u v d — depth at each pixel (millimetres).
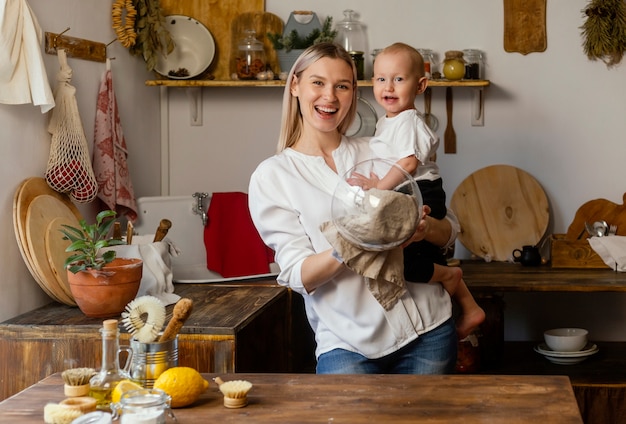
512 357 3723
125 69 3748
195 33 4012
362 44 4043
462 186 4066
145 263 2893
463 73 3832
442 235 2230
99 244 2578
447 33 4047
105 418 1432
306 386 1754
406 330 2088
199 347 2482
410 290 2133
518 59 4027
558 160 4043
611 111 3998
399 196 1861
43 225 2781
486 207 4047
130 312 1730
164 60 3955
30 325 2529
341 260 1920
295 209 2080
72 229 2621
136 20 3744
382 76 2570
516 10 4012
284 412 1594
